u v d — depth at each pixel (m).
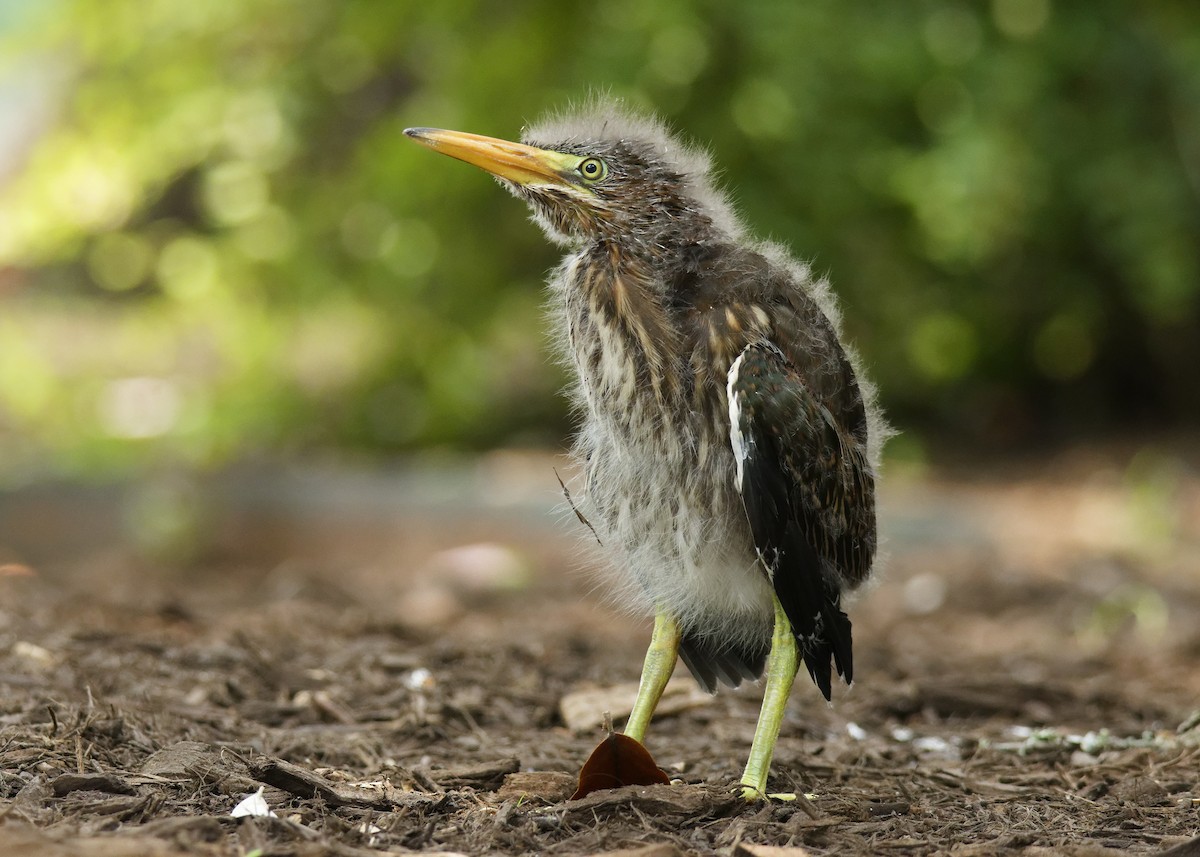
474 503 14.77
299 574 12.31
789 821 5.17
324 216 17.30
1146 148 16.36
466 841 4.86
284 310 18.06
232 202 17.53
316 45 17.30
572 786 5.63
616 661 8.84
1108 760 6.56
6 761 5.40
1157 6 16.83
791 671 5.45
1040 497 16.14
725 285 5.56
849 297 16.61
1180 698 8.50
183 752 5.57
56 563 14.09
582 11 16.47
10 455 17.09
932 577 12.52
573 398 6.24
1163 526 14.07
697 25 15.20
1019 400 19.08
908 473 17.02
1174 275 16.16
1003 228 16.33
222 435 18.02
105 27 17.52
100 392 20.53
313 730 6.66
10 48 17.89
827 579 5.63
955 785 6.08
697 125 15.72
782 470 5.29
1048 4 16.23
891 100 15.75
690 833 5.05
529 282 17.72
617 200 5.77
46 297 26.02
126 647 7.76
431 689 7.54
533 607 11.50
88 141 17.61
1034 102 15.94
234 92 17.31
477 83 16.47
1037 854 4.83
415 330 18.12
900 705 7.91
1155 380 19.00
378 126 17.34
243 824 4.73
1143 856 4.77
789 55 14.94
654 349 5.45
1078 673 9.33
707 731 7.16
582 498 6.01
